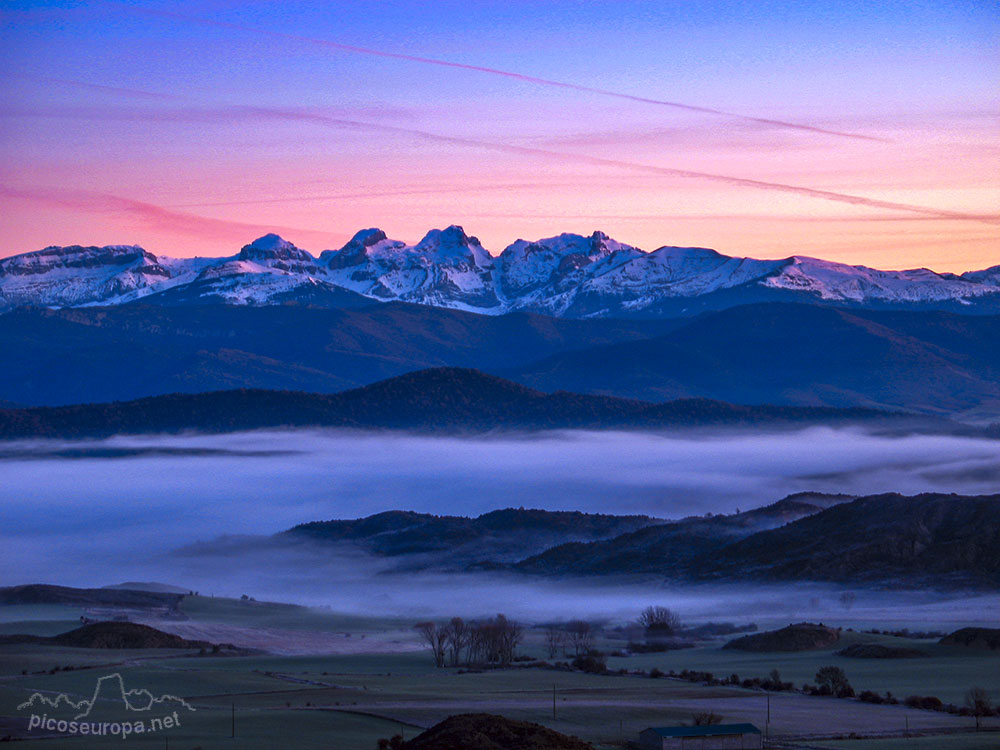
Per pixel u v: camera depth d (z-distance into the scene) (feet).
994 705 455.22
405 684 516.32
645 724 409.90
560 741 338.75
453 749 327.47
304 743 374.43
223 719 416.05
